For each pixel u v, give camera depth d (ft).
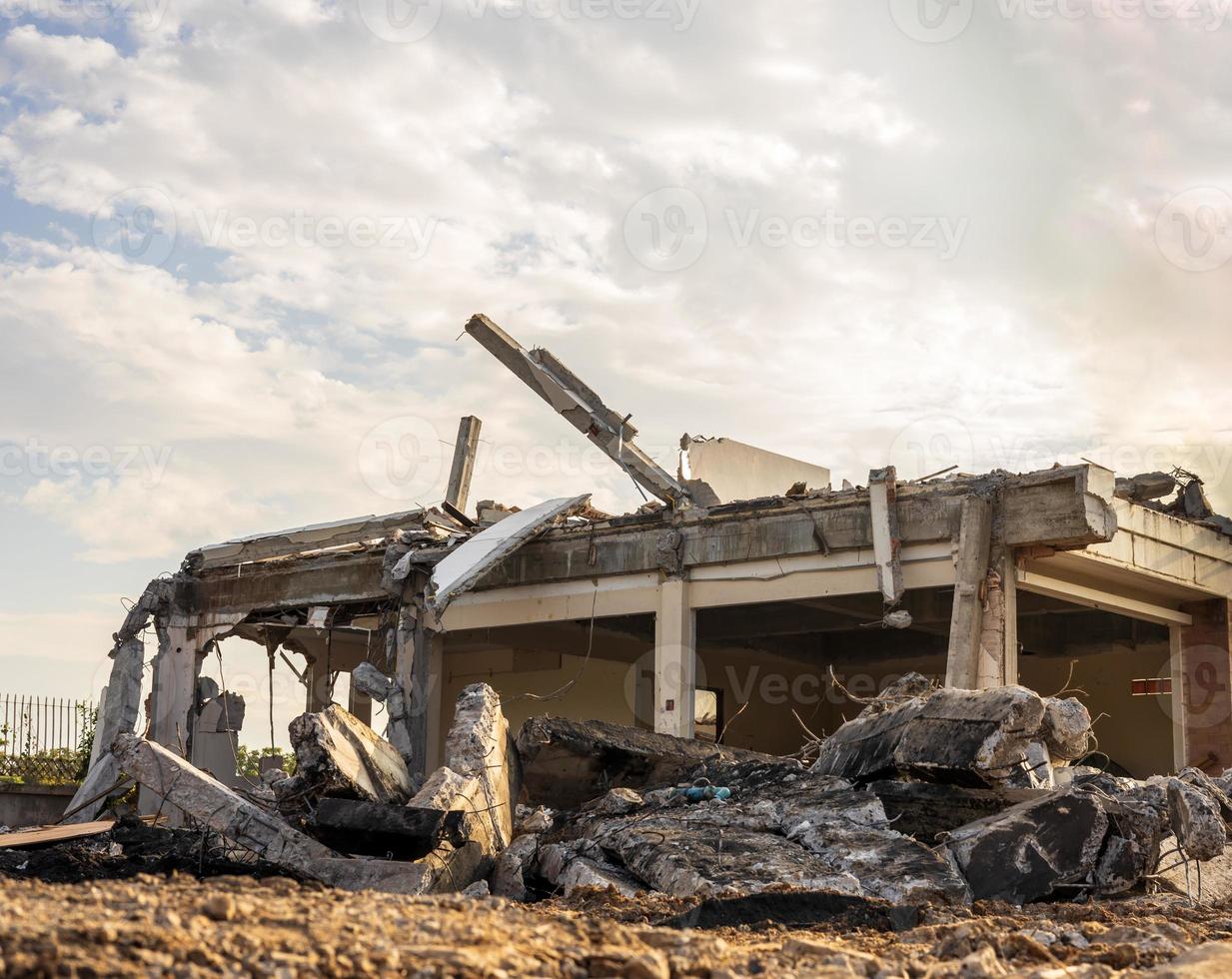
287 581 86.33
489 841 37.45
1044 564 64.69
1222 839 35.22
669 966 17.52
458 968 15.52
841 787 39.52
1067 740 36.86
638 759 46.52
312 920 17.39
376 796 39.37
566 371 81.00
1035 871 32.99
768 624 84.79
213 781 36.76
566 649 92.94
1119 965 20.53
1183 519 70.18
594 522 74.28
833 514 65.67
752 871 31.76
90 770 79.66
